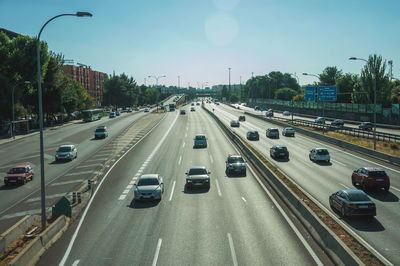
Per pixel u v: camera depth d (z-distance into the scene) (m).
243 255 11.91
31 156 39.97
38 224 16.61
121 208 18.55
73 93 93.62
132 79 176.38
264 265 11.09
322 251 12.14
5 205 21.03
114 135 58.81
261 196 20.30
